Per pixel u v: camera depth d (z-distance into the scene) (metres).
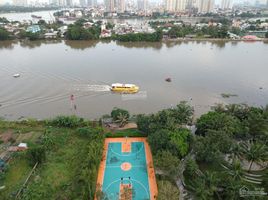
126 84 138.12
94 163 73.38
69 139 89.75
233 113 95.81
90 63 185.25
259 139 82.12
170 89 139.75
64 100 123.06
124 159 80.06
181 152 77.44
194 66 183.38
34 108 115.12
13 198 64.12
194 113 113.12
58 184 69.12
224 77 160.62
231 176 64.31
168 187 65.19
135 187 68.94
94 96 128.12
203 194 58.94
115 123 99.88
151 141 79.31
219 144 75.75
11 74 155.88
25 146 83.00
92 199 63.56
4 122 100.06
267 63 194.00
